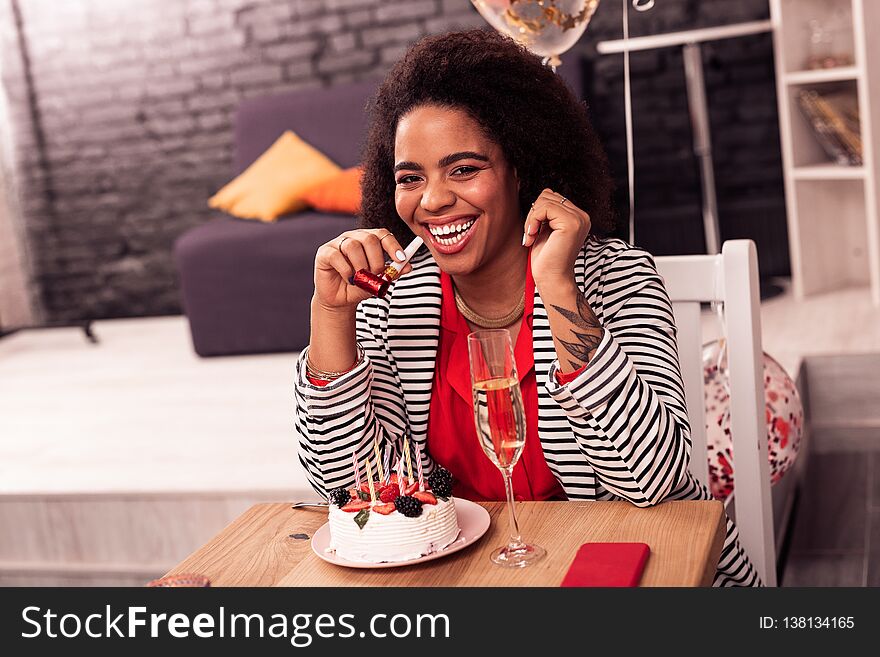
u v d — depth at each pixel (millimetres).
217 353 4055
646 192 4477
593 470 1312
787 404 2148
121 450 2926
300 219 3994
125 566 2555
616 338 1343
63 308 5180
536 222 1244
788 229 4383
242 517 1271
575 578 980
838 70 3727
